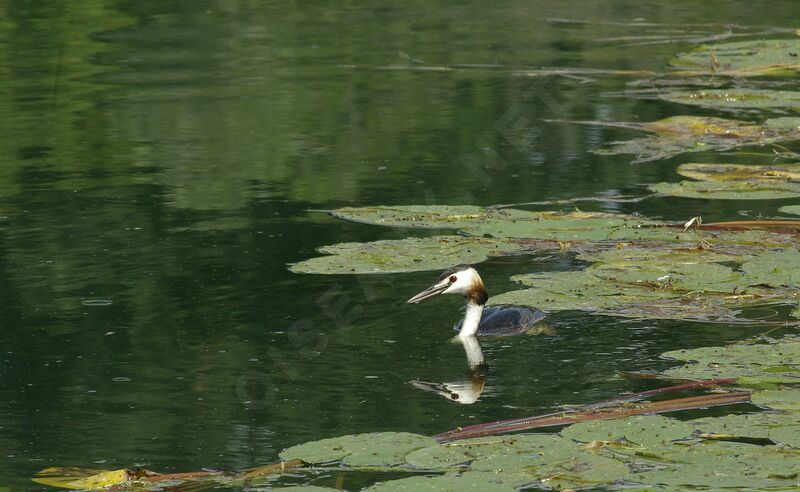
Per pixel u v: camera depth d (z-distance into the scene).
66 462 9.14
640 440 8.99
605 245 14.85
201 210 16.72
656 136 21.27
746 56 28.25
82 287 13.45
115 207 16.83
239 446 9.40
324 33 32.56
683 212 16.55
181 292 13.27
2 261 14.38
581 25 33.94
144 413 10.09
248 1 37.72
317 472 8.86
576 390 10.46
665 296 12.87
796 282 12.95
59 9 35.25
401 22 34.41
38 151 20.34
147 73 27.19
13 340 11.83
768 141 20.53
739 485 8.19
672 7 37.06
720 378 10.41
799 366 10.63
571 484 8.27
